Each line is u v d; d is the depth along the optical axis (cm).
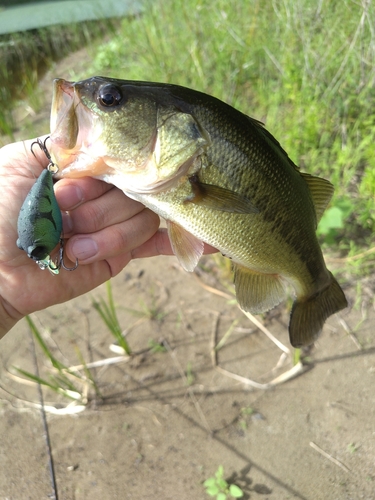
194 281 56
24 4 161
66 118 25
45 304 29
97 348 50
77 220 26
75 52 130
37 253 22
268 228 28
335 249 55
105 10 135
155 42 88
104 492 39
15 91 117
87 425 44
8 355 51
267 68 80
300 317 34
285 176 28
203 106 26
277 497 37
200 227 27
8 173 27
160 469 40
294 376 45
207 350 48
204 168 26
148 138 25
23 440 44
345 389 43
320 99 67
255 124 28
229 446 41
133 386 46
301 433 41
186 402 44
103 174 26
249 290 31
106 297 55
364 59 65
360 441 40
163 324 51
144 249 34
